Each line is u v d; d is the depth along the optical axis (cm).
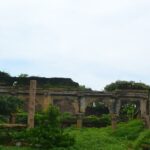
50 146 3522
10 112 6681
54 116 3672
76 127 6050
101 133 4894
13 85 7844
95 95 7344
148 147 3938
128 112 7319
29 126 4053
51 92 7225
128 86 8994
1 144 3675
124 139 4650
